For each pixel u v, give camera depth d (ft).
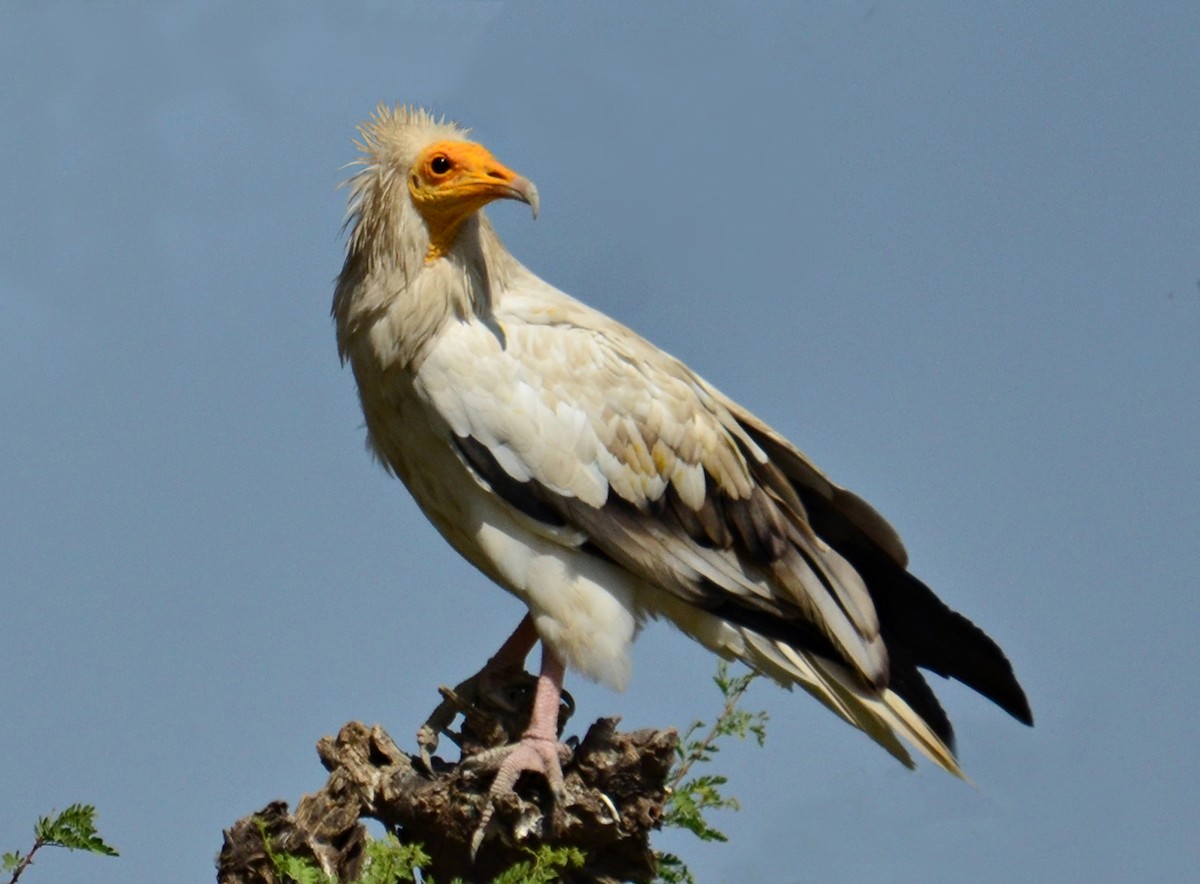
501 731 38.37
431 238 39.47
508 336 39.78
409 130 40.09
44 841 27.94
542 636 39.60
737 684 38.83
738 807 34.58
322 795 34.63
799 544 41.55
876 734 41.98
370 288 39.68
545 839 34.45
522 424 38.99
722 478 40.75
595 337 40.70
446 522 41.63
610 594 40.01
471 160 38.91
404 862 29.86
